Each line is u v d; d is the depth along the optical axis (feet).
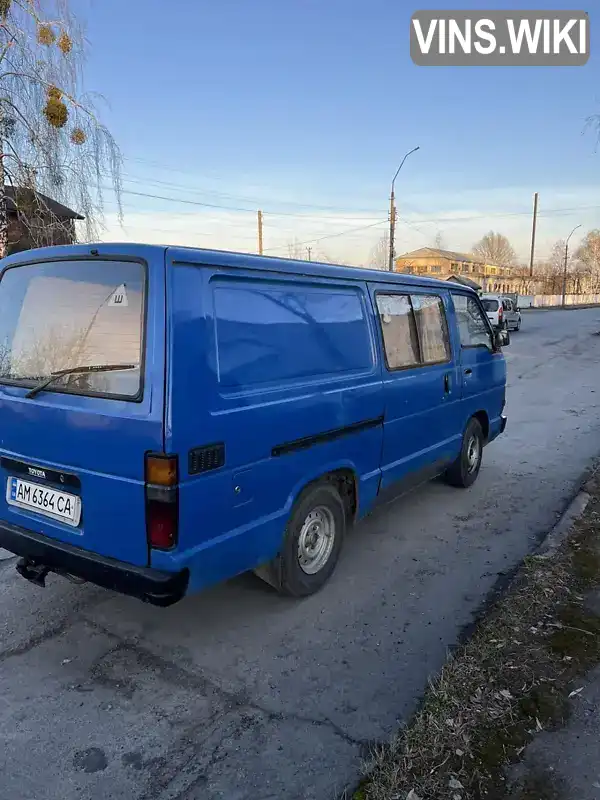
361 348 12.67
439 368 15.92
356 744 8.16
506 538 15.21
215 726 8.53
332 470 11.94
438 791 7.18
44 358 9.95
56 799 7.29
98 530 9.21
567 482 19.54
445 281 17.06
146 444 8.45
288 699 9.11
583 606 11.34
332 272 11.87
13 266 10.76
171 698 9.14
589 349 63.21
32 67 44.98
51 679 9.58
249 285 9.87
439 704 8.68
